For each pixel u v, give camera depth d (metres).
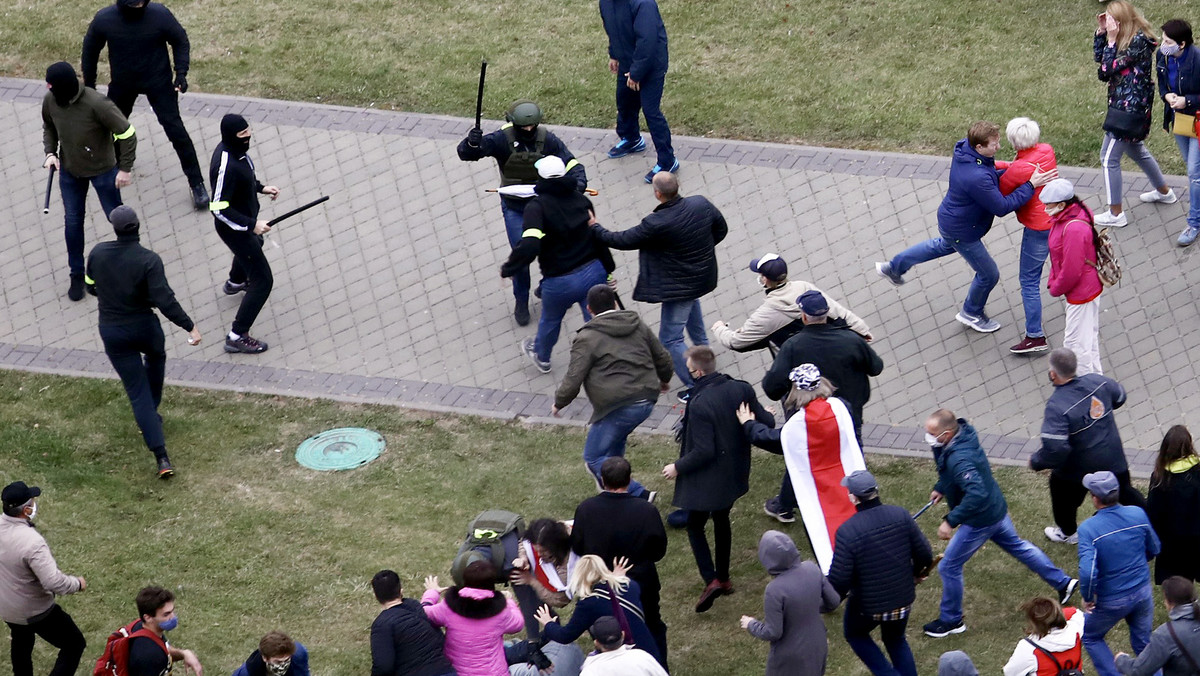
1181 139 37.97
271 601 29.91
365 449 34.78
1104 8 47.34
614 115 44.66
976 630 28.83
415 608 23.92
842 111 44.06
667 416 35.53
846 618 26.17
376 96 45.69
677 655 28.47
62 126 37.62
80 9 49.62
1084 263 32.94
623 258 40.38
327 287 40.00
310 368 37.59
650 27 39.59
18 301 39.91
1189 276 37.81
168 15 40.38
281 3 49.72
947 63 45.69
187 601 29.84
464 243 40.97
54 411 36.06
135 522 32.28
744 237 40.25
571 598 26.52
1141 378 35.38
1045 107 43.47
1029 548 28.08
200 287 40.22
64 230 41.12
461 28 48.34
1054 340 36.62
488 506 32.78
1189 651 23.28
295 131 44.53
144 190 43.09
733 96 45.00
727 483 28.59
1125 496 28.72
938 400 35.44
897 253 38.50
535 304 39.34
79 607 29.62
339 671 27.95
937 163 41.81
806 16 48.03
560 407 31.19
